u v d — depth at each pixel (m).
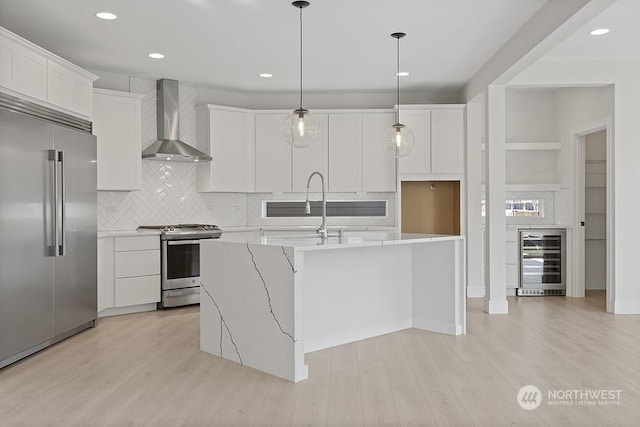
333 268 4.50
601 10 3.72
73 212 4.78
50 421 2.94
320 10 4.43
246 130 7.20
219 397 3.30
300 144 4.23
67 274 4.70
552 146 7.39
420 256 5.11
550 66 5.89
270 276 3.75
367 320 4.77
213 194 7.29
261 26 4.81
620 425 2.86
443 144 7.03
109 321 5.52
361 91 7.43
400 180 7.09
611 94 5.93
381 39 5.19
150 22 4.69
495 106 5.93
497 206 5.89
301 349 3.63
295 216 7.69
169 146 6.45
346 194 7.65
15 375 3.75
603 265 7.62
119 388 3.47
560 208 7.40
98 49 5.45
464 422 2.91
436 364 3.96
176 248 6.18
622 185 5.88
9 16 4.54
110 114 5.96
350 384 3.53
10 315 3.96
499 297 5.87
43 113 4.51
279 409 3.10
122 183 6.06
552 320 5.50
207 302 4.30
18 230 4.04
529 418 2.95
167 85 6.64
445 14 4.53
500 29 4.91
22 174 4.08
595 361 4.01
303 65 6.09
